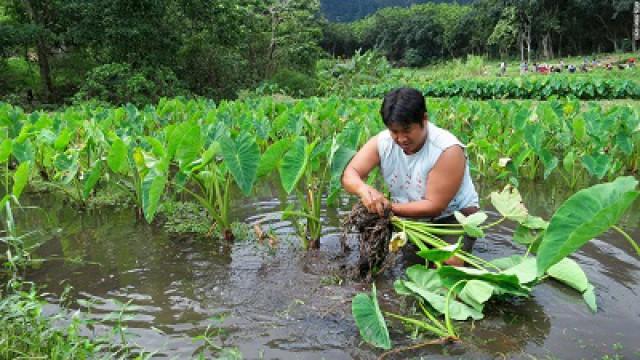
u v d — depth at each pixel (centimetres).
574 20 5103
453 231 293
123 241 373
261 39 2497
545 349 230
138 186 424
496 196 318
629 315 258
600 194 184
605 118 575
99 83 1550
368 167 325
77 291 292
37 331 220
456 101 898
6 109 773
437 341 238
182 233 388
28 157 480
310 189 355
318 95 2425
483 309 268
